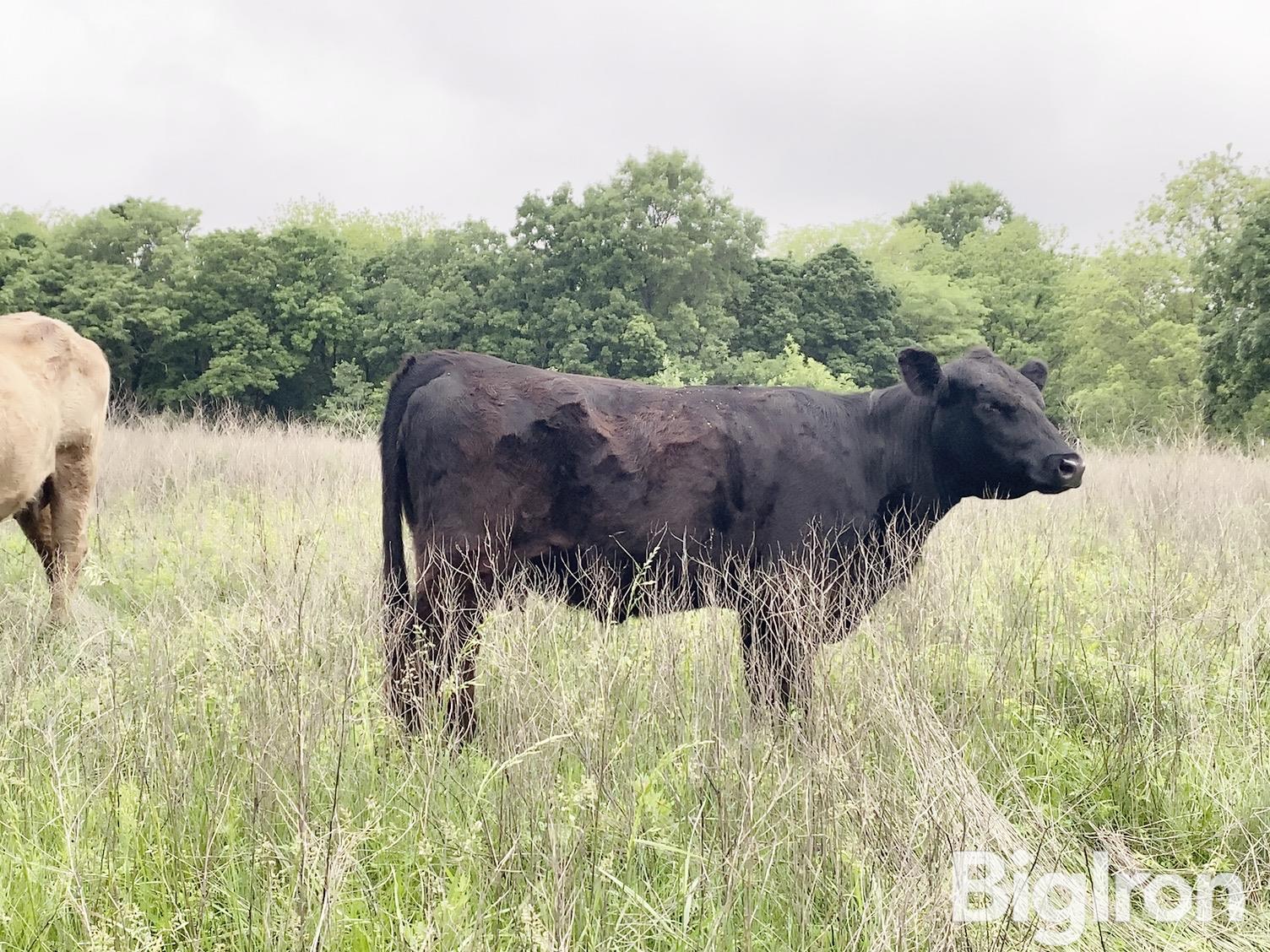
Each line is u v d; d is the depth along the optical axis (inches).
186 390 1248.8
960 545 207.3
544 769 111.8
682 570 159.6
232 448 406.3
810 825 105.9
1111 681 150.0
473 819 105.1
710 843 106.3
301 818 93.2
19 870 100.1
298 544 146.3
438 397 151.8
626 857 107.0
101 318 1230.9
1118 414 1034.7
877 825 104.7
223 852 102.4
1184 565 205.3
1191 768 132.0
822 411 173.0
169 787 109.2
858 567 169.0
